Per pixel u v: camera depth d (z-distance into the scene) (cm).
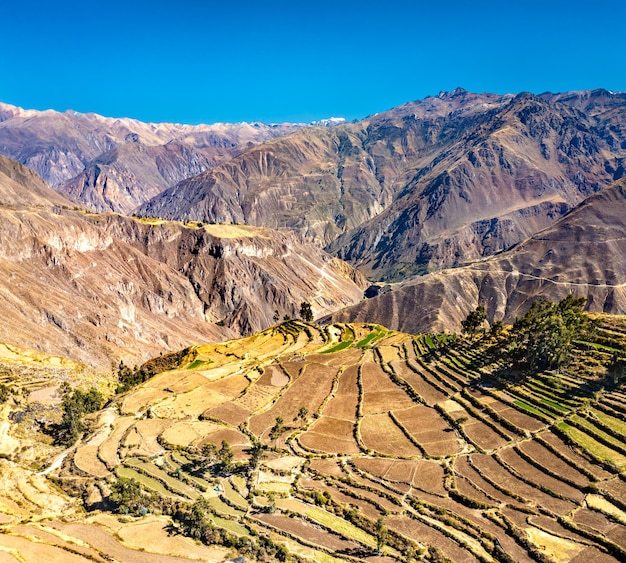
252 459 9988
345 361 15800
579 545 7281
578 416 10450
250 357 17012
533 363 12550
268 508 8556
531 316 14438
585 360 12125
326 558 7331
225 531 7919
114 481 9388
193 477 9631
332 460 10238
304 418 12119
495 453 9906
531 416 10888
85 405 13062
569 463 9244
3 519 7900
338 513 8456
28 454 10519
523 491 8694
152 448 10788
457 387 12888
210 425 11906
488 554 7331
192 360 17275
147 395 13775
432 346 16088
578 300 14475
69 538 7412
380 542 7506
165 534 7844
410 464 9900
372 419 11900
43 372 14788
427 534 7838
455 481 9188
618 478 8612
